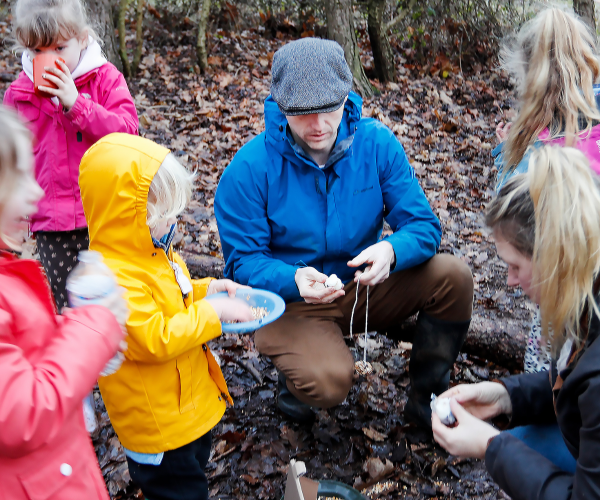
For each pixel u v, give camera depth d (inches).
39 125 101.6
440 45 320.5
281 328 95.9
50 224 102.6
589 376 49.4
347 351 94.5
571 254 49.4
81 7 99.5
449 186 209.3
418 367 100.7
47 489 51.1
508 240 55.9
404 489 93.1
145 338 67.6
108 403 74.5
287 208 93.6
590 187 50.3
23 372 46.7
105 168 68.7
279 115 90.4
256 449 99.6
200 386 77.2
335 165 92.0
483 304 138.4
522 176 56.7
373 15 286.7
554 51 81.8
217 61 284.5
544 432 71.4
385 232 178.4
